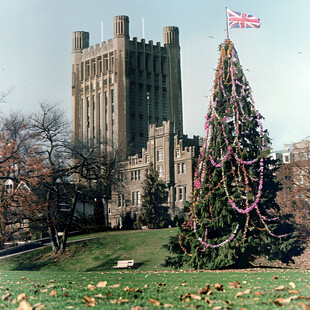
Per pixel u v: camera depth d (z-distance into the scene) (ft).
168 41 546.67
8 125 175.52
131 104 515.09
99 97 529.04
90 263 171.73
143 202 289.33
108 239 197.47
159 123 529.86
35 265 180.75
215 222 118.21
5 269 179.01
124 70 509.35
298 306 26.07
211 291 35.24
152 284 48.98
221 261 115.85
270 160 124.36
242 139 121.08
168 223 287.28
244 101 120.98
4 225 178.19
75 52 547.08
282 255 121.19
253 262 133.18
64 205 271.69
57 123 183.83
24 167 173.17
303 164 203.21
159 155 333.42
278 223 122.01
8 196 171.32
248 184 119.34
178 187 320.91
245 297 32.63
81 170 188.75
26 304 25.91
